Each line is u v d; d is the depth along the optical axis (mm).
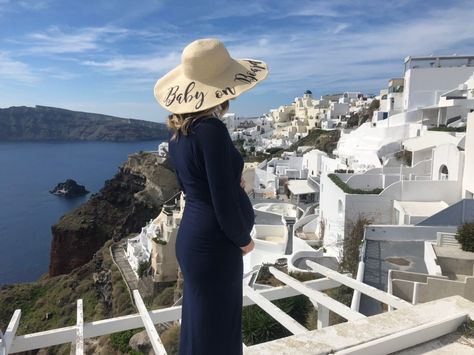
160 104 2965
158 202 80688
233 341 3018
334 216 26797
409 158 34750
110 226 83438
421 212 22688
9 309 53531
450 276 15688
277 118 161375
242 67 2986
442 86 52406
